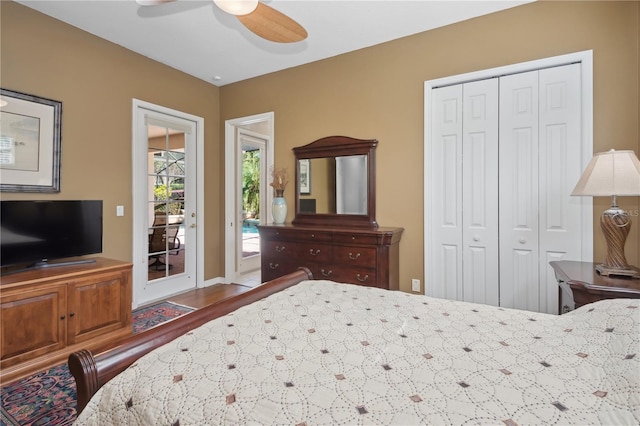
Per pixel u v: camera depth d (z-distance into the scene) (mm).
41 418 1748
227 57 3604
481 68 2824
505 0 2605
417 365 1020
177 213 3980
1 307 2080
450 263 2984
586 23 2443
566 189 2523
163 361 1028
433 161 3055
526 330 1273
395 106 3229
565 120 2523
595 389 866
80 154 3016
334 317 1426
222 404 834
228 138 4449
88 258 2998
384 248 2908
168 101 3812
